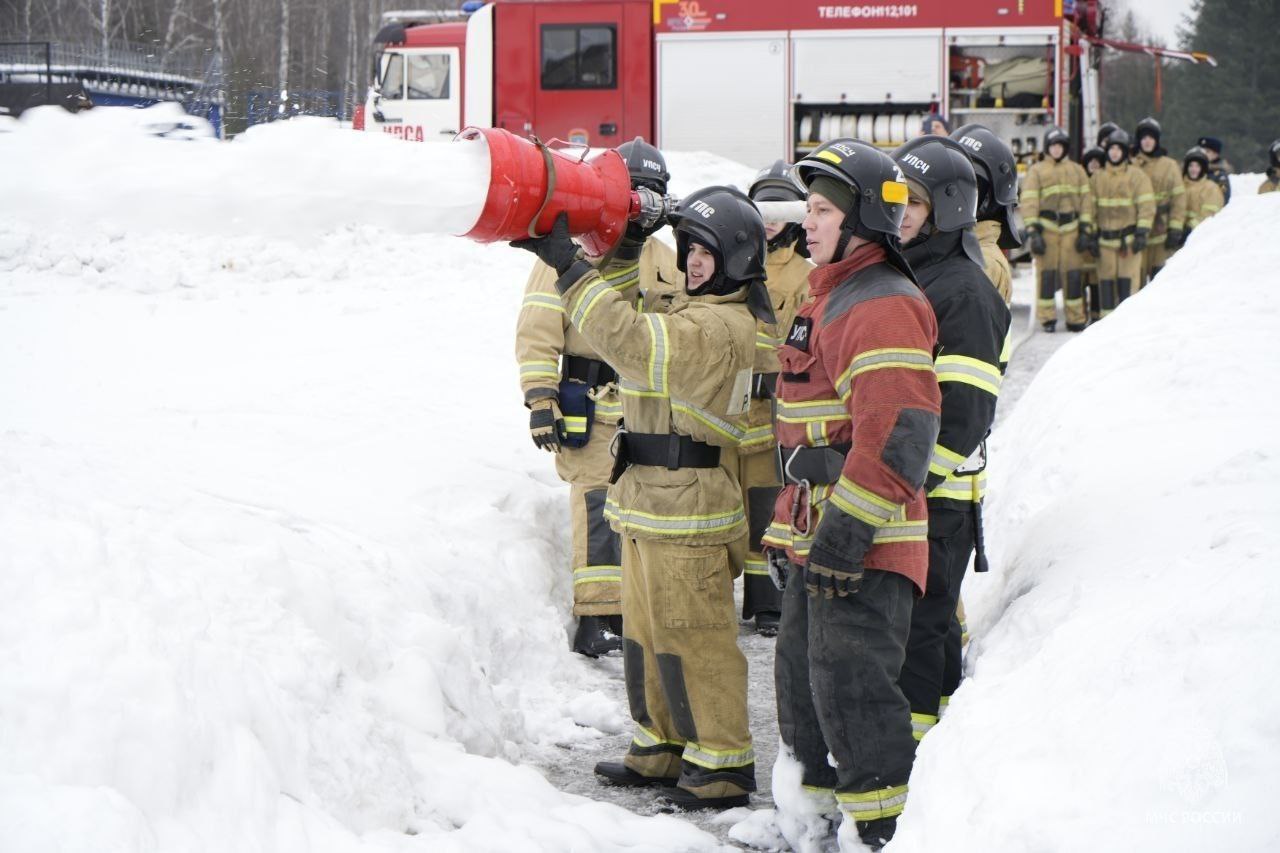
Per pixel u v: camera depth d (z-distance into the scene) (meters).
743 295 3.90
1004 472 7.05
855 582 3.25
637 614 4.27
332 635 3.94
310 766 3.26
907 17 17.91
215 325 9.79
